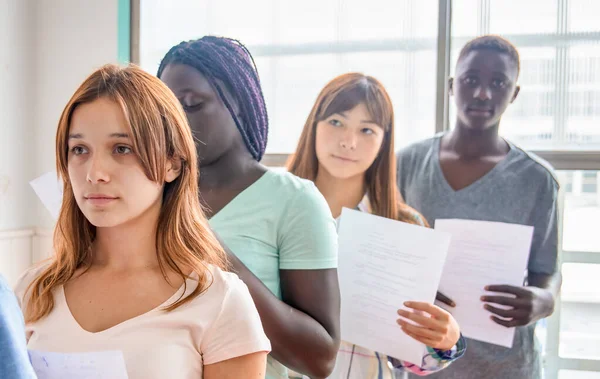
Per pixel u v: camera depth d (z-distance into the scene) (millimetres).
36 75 2311
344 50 2008
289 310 928
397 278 1427
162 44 2182
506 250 1683
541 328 1772
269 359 1004
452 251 1730
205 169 1101
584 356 1803
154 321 650
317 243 990
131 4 2195
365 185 1839
